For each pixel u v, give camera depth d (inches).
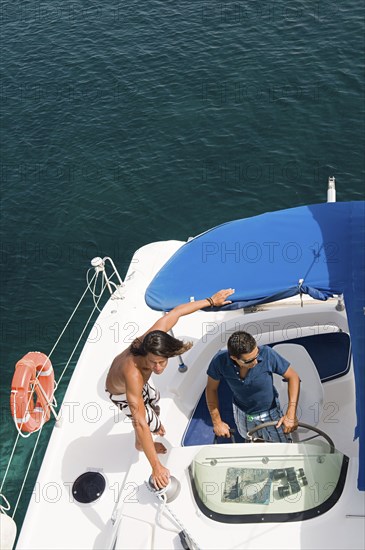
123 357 199.3
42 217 594.6
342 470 204.7
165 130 679.7
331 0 874.1
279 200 572.7
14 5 1016.9
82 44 869.8
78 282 524.4
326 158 612.4
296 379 226.8
